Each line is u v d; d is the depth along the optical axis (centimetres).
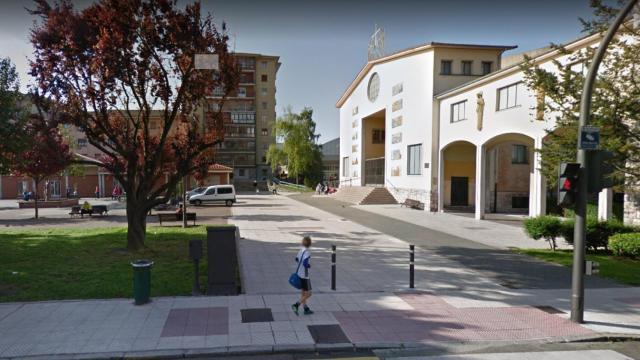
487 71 3052
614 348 661
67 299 839
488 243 1594
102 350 609
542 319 772
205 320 732
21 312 761
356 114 4653
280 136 6744
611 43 1209
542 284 1016
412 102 3247
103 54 1165
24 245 1412
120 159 1555
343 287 962
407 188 3338
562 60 1834
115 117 1408
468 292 941
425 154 3036
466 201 3111
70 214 2664
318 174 7400
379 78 3903
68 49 1203
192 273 1049
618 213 1845
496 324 744
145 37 1246
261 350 623
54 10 1212
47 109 1267
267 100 8094
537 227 1429
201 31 1296
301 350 630
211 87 1335
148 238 1589
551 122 1916
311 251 1396
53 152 1288
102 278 984
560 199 772
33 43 1208
